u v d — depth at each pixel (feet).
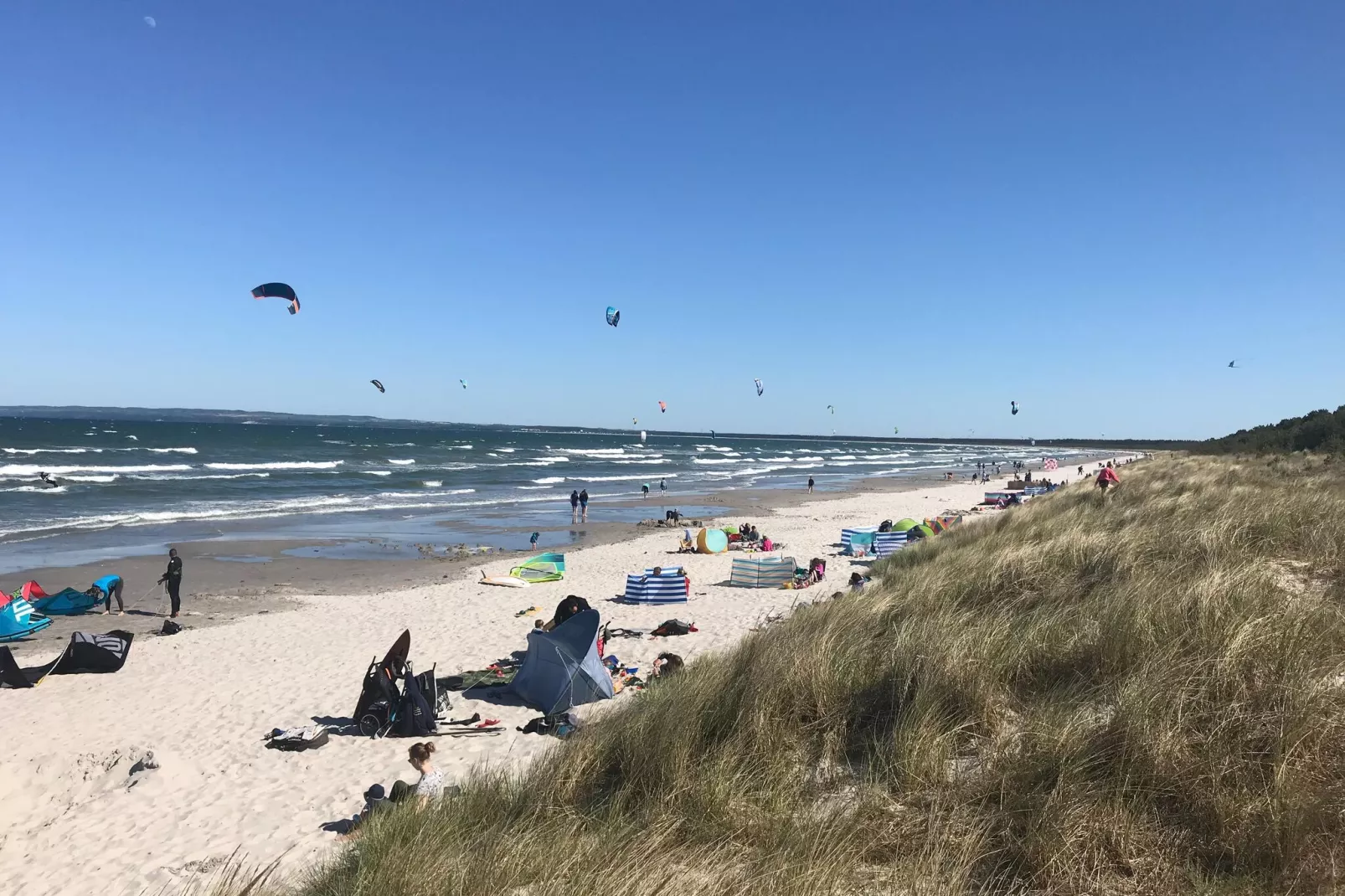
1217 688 12.61
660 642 37.42
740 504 124.16
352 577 60.80
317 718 28.76
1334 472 60.44
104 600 48.91
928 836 11.18
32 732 27.63
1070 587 22.39
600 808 13.94
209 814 21.13
